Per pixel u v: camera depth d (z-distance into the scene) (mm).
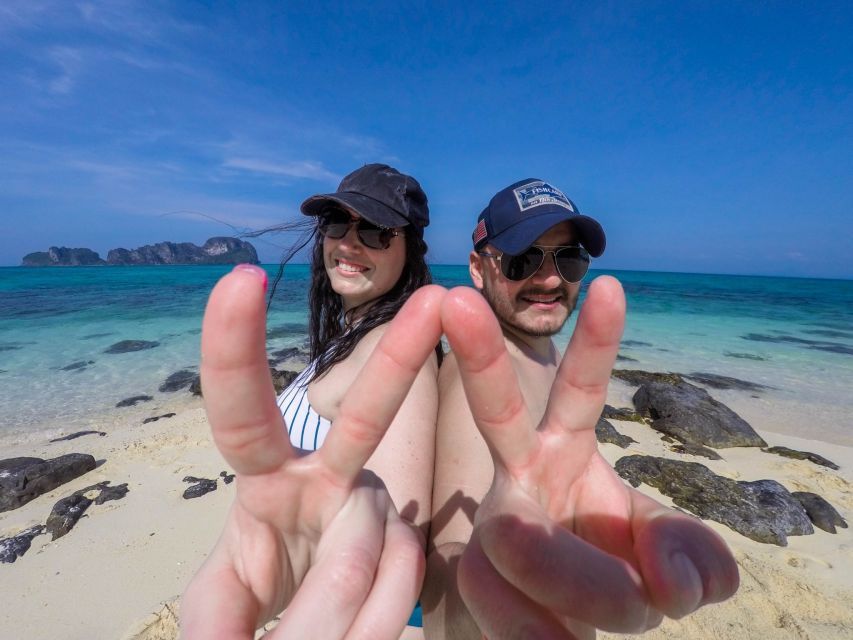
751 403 2568
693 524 233
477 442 417
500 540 224
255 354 218
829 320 6742
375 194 611
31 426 2053
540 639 209
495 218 615
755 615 922
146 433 1914
